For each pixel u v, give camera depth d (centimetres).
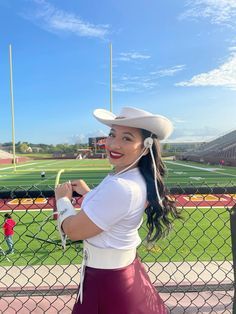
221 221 956
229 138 7338
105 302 180
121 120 178
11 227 724
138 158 185
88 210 173
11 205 913
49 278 545
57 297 401
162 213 190
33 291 419
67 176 2977
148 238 199
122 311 180
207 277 547
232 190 270
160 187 190
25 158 9125
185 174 3206
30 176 3105
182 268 595
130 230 181
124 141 183
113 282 179
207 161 6262
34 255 662
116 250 179
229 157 5322
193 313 371
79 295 188
